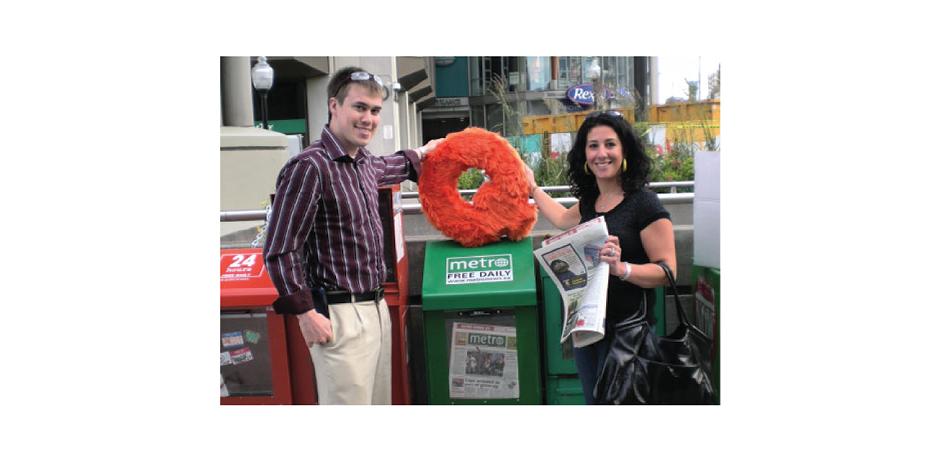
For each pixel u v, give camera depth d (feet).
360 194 9.09
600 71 32.91
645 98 31.12
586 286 9.45
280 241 8.62
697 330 9.52
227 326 11.26
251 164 22.65
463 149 11.30
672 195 12.43
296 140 16.37
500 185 11.32
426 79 57.36
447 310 10.72
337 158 8.86
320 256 9.02
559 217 11.10
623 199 9.61
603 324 8.88
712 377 10.89
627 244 9.38
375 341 9.38
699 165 11.18
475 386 10.85
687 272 12.30
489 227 11.29
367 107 8.79
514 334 10.72
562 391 11.49
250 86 25.70
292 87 42.78
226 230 21.54
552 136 29.48
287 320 11.00
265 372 11.40
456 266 10.93
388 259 10.93
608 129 9.39
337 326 9.02
